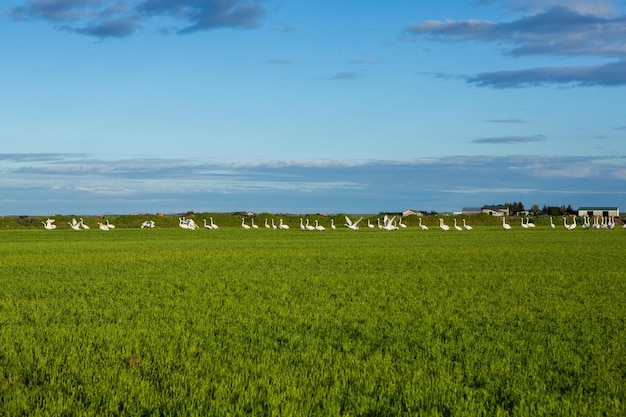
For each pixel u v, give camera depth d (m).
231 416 12.02
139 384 13.78
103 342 17.86
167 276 36.47
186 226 129.38
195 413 12.07
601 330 19.66
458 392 13.48
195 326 20.31
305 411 12.19
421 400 12.94
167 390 13.46
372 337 18.69
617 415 12.10
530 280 34.12
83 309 24.05
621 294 28.53
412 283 32.50
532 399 12.96
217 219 154.00
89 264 44.94
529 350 17.03
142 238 87.75
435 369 15.13
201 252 57.44
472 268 41.19
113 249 62.47
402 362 15.73
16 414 12.00
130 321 21.39
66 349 16.92
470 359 16.00
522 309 24.02
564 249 60.19
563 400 12.78
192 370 14.97
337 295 28.12
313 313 23.02
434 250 59.25
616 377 14.50
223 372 14.74
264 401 12.93
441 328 20.17
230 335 19.12
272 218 155.75
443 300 26.48
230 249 61.97
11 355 16.11
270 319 21.78
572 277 35.47
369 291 29.34
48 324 21.02
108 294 28.75
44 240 82.06
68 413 12.16
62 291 29.66
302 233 106.38
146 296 27.98
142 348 17.23
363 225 154.38
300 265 43.75
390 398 13.12
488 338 18.58
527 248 61.81
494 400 12.92
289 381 14.05
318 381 14.23
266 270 40.19
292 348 17.38
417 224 155.88
